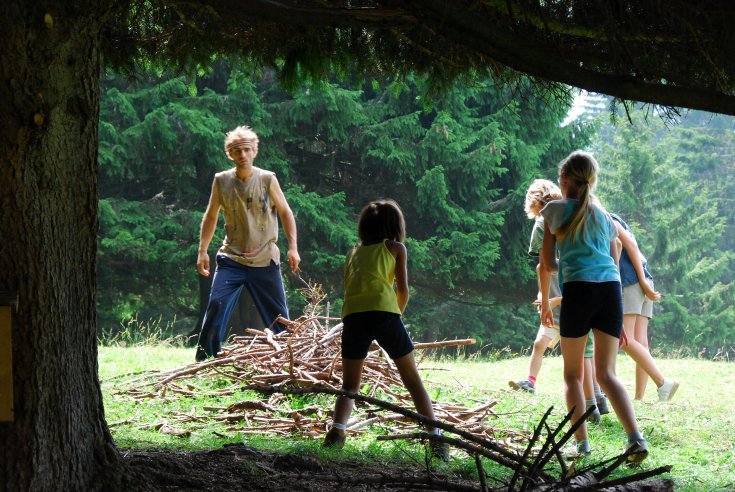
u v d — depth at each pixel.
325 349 8.59
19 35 3.56
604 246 6.26
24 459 3.67
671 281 40.72
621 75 4.35
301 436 6.47
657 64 4.72
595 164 6.31
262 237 9.39
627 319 9.09
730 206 50.50
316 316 9.34
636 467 5.84
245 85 26.52
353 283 5.98
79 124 3.84
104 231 26.34
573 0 4.59
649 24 4.52
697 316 38.34
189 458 4.84
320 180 28.78
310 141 28.52
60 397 3.79
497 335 34.22
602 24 4.54
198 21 5.66
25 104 3.60
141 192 28.23
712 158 50.88
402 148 27.94
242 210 9.30
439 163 28.31
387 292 5.93
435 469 5.22
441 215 28.55
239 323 26.97
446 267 28.20
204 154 26.55
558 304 9.13
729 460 6.73
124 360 10.05
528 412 8.17
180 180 26.89
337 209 27.39
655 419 8.22
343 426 5.91
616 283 6.18
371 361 8.35
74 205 3.86
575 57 4.80
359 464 5.25
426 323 33.50
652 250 40.16
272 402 7.48
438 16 4.16
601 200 41.56
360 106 27.48
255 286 9.40
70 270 3.86
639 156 41.06
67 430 3.83
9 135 3.61
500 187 30.41
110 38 5.78
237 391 7.86
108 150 25.58
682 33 4.45
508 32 4.20
